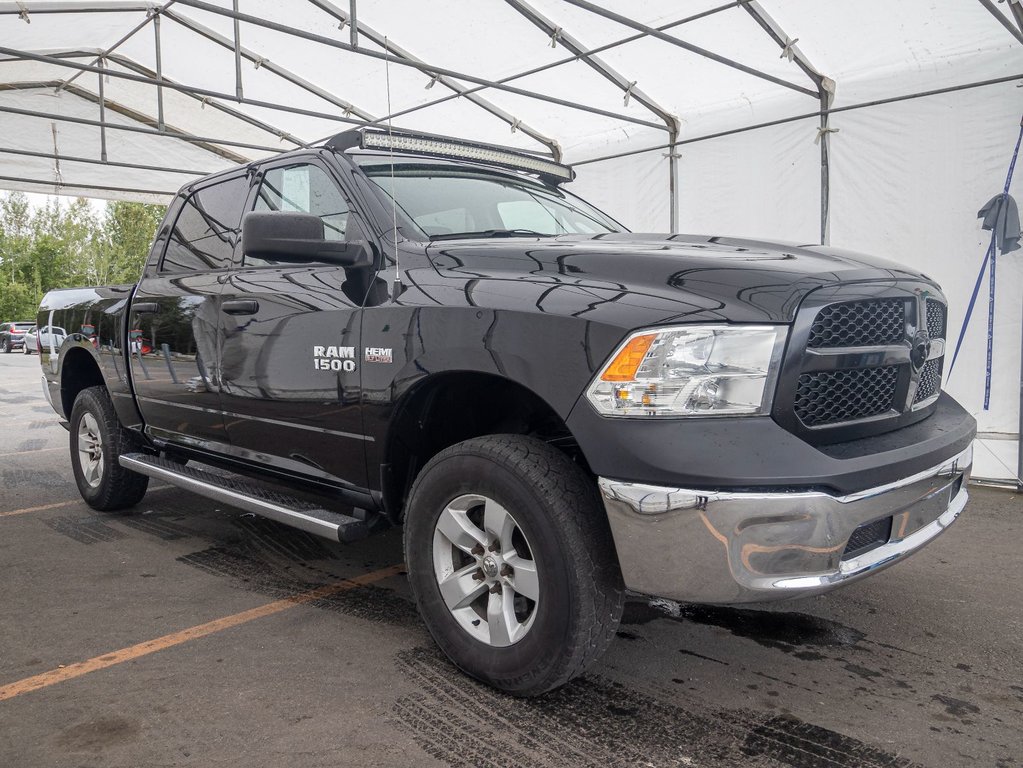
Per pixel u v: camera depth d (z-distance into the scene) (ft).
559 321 6.84
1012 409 18.52
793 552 6.20
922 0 17.67
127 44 32.89
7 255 183.11
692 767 6.44
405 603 10.23
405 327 8.04
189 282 11.80
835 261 7.49
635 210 27.09
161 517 14.64
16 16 28.68
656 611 10.02
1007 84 18.53
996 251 18.61
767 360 6.33
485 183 10.80
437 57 25.70
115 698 7.57
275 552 12.51
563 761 6.50
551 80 25.26
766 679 8.10
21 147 38.96
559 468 7.00
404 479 8.87
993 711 7.46
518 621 7.73
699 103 24.70
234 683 7.88
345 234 9.36
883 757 6.62
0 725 7.06
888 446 7.00
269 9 24.90
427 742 6.77
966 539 13.25
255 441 10.44
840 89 21.58
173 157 42.01
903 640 9.13
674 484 6.18
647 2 19.90
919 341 7.69
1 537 13.29
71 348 14.96
